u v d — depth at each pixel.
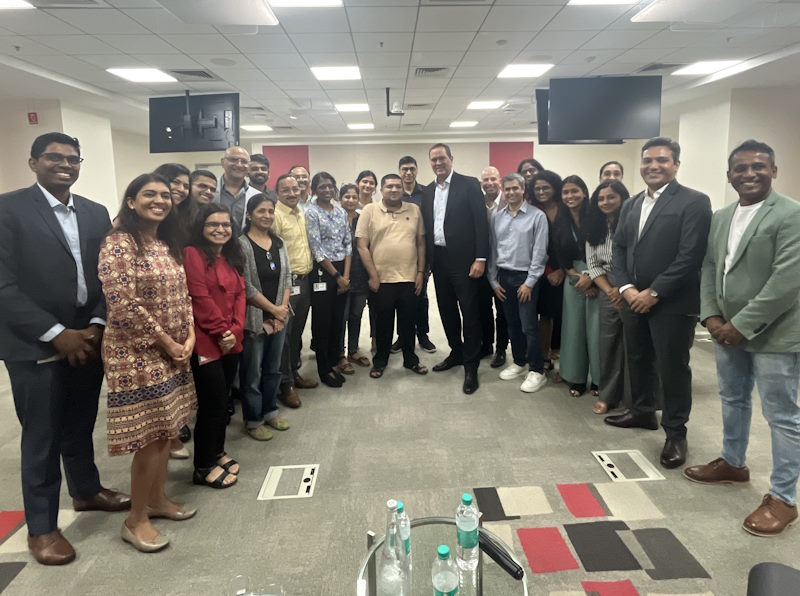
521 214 3.47
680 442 2.50
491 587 1.38
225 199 3.33
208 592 1.72
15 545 2.00
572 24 4.83
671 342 2.44
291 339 3.47
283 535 2.02
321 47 5.36
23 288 1.80
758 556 1.83
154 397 1.86
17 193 1.81
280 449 2.75
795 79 6.85
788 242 1.84
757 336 1.96
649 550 1.87
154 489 2.12
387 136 12.65
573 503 2.18
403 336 3.93
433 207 3.62
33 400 1.83
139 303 1.81
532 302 3.46
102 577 1.80
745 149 1.94
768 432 2.80
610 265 2.98
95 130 8.08
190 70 6.13
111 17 4.37
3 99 7.07
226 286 2.32
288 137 12.53
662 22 4.70
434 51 5.60
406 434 2.90
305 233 3.44
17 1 4.03
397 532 1.37
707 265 2.19
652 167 2.42
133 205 1.86
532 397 3.41
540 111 7.32
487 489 2.31
